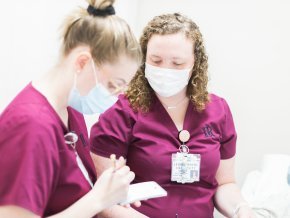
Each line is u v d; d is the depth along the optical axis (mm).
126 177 960
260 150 2223
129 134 1433
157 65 1363
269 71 2131
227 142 1561
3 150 814
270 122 2180
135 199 1156
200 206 1435
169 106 1467
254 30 2113
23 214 796
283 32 2072
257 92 2170
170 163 1396
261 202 1742
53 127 870
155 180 1404
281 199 1737
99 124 1427
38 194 811
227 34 2160
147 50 1383
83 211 885
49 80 951
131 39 950
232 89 2205
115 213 1221
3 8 1348
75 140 1006
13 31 1400
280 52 2096
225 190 1569
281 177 1881
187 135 1437
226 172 1597
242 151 2248
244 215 1412
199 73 1464
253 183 1958
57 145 890
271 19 2076
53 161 851
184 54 1346
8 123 829
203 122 1480
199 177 1435
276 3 2055
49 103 909
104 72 938
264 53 2119
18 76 1452
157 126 1432
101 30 904
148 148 1407
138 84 1453
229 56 2178
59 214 880
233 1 2121
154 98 1470
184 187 1422
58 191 945
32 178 797
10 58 1406
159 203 1399
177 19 1410
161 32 1358
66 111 1043
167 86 1360
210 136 1474
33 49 1496
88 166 1133
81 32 915
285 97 2131
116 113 1431
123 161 1049
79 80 929
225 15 2146
